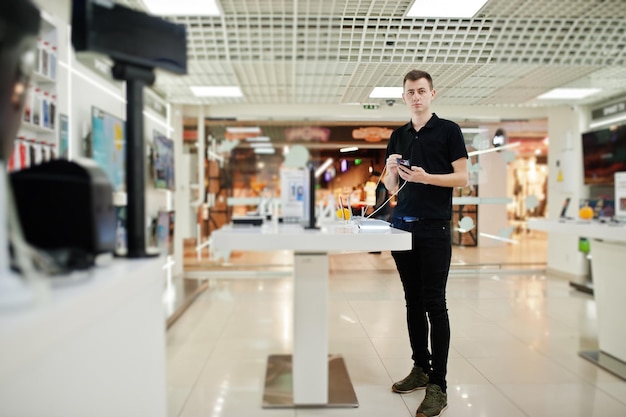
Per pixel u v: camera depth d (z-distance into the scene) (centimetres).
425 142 201
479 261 543
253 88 448
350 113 506
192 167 568
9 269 63
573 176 530
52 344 49
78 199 75
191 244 569
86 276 71
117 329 71
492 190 544
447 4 295
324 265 185
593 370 233
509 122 541
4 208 58
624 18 321
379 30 330
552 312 353
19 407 49
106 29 93
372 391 207
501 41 342
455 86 434
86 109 303
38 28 67
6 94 63
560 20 324
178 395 202
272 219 230
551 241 545
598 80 416
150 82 106
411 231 193
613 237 217
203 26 329
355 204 221
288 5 302
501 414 184
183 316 345
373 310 354
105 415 68
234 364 241
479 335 293
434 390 184
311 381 188
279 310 364
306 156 574
